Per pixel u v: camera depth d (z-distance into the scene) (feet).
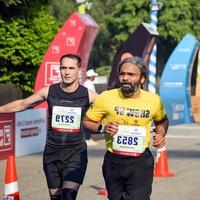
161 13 227.20
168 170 57.57
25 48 94.32
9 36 93.86
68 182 34.83
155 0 101.81
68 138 35.42
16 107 36.06
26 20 96.99
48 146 35.81
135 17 232.12
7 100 94.58
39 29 97.55
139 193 29.48
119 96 29.84
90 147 78.23
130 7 231.30
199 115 119.85
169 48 234.17
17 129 68.33
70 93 35.68
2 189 49.88
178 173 58.34
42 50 96.58
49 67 83.56
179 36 226.58
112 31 241.55
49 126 35.91
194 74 141.18
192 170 60.29
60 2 199.93
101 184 52.49
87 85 78.84
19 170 59.52
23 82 98.27
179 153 73.67
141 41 93.20
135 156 29.53
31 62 95.25
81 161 35.40
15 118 67.87
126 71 29.12
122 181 30.09
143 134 29.58
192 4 232.73
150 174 29.84
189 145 82.74
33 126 71.51
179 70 112.98
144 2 230.07
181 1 226.79
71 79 35.47
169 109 110.93
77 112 35.53
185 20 228.43
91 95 35.81
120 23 233.14
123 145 29.58
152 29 94.32
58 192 35.91
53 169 35.76
